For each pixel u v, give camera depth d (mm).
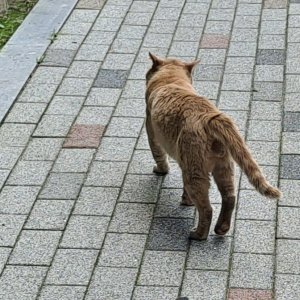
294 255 2068
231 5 3662
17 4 3764
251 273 2014
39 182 2406
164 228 2193
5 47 3307
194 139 2025
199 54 3197
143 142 2600
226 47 3248
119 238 2158
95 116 2770
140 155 2529
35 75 3074
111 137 2633
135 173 2439
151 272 2031
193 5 3680
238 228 2176
